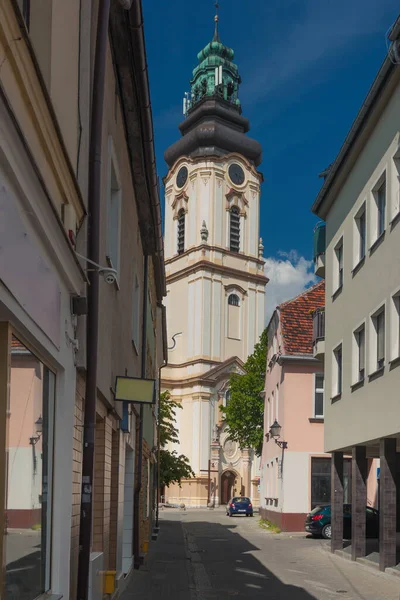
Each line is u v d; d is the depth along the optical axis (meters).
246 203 77.88
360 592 13.81
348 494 32.22
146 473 21.50
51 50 5.65
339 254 21.94
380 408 16.55
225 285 75.38
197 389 72.19
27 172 4.30
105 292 8.69
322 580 15.62
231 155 77.19
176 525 38.72
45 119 5.14
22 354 4.84
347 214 20.34
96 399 7.77
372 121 17.41
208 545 25.12
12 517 4.57
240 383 50.28
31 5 5.62
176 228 78.06
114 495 11.16
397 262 15.52
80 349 6.87
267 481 38.66
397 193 15.89
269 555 21.38
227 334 75.00
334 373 21.86
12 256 4.18
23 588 4.87
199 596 13.05
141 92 10.38
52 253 5.44
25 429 4.95
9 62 4.21
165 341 32.22
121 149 10.78
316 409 32.38
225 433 73.00
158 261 20.14
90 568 7.10
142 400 10.02
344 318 20.47
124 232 11.56
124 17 8.57
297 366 32.53
